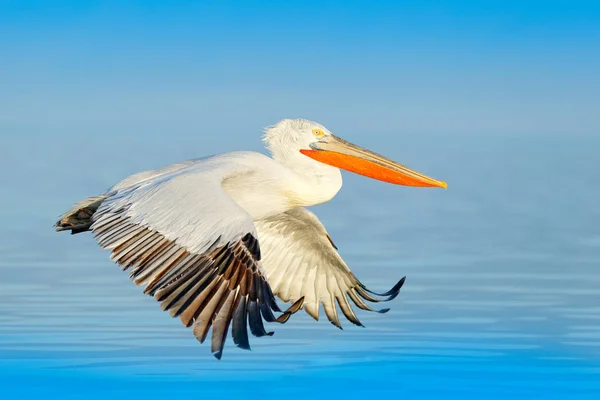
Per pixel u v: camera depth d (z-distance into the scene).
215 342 9.01
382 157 12.73
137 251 9.88
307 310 12.62
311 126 12.71
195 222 9.73
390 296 12.17
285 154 12.59
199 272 9.41
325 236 12.40
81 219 11.16
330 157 12.63
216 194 10.06
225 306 9.20
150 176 11.35
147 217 10.02
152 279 9.62
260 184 11.85
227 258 9.39
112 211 10.30
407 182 12.66
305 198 12.26
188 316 9.18
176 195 10.09
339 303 12.53
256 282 9.34
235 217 9.67
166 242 9.76
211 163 11.38
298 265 12.67
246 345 8.95
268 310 9.24
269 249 12.70
